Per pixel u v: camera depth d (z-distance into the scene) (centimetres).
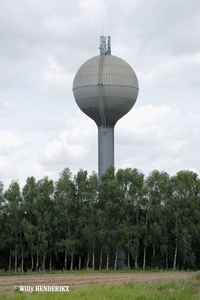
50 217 9612
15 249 9631
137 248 9531
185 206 9894
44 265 9550
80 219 9662
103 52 12206
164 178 10244
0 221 9688
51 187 9938
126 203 9706
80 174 10225
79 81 11612
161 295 4259
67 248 9388
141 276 7138
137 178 10088
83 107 11750
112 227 9800
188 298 4209
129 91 11519
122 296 4091
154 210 9719
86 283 5634
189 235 9469
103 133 11731
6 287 5116
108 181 10194
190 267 9794
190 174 10169
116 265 9781
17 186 9938
